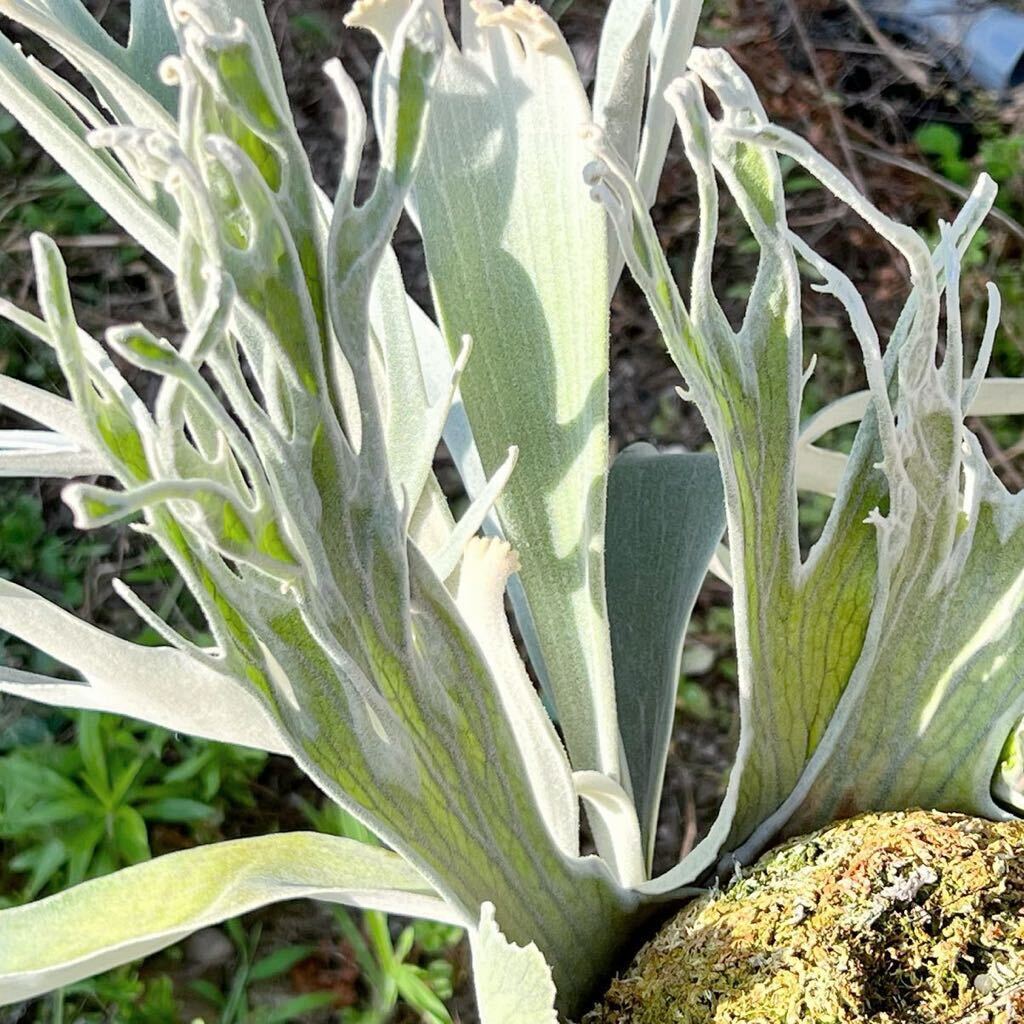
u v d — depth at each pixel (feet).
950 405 1.44
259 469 1.12
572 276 1.54
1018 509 1.50
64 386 3.53
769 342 1.42
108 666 1.32
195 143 1.11
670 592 1.72
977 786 1.48
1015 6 4.10
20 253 3.62
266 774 3.20
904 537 1.44
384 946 2.82
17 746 3.03
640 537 1.76
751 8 4.15
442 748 1.30
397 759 1.25
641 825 1.65
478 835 1.31
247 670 1.17
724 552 2.03
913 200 3.97
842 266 3.87
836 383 3.70
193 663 1.36
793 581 1.45
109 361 1.15
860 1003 1.24
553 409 1.56
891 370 1.48
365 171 3.81
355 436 1.50
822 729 1.50
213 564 1.16
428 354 1.73
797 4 4.13
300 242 1.13
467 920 1.24
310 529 1.18
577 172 1.52
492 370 1.57
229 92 1.08
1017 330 3.76
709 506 1.73
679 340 1.30
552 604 1.57
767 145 1.30
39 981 1.31
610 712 1.56
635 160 1.59
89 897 1.34
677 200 3.91
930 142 4.01
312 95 3.90
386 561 1.24
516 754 1.35
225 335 1.14
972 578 1.49
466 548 1.42
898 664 1.49
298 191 1.13
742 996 1.27
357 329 1.18
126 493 1.02
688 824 3.18
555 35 1.45
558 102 1.51
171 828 3.13
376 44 3.97
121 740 2.98
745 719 1.40
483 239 1.56
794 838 1.45
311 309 1.14
